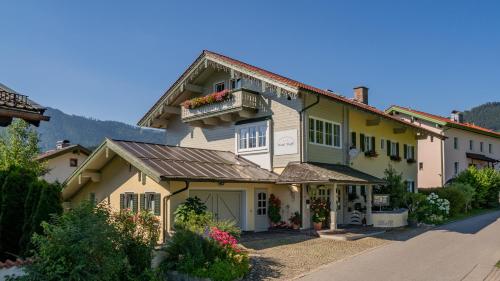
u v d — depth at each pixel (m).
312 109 20.59
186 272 10.88
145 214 11.56
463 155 39.81
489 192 32.47
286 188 20.34
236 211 19.44
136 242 10.84
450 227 21.31
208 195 18.30
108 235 9.39
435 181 36.72
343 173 19.92
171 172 15.84
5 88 9.80
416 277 11.37
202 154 20.38
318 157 20.73
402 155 29.05
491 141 45.09
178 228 12.44
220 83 23.81
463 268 12.37
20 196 12.01
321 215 19.02
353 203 23.05
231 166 19.72
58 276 8.38
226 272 10.70
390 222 20.53
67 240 8.63
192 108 23.36
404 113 38.91
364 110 21.73
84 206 9.57
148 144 19.06
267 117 21.17
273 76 19.88
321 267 12.47
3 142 26.02
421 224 21.98
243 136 22.16
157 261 11.40
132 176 18.02
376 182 20.69
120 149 16.98
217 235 11.84
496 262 13.13
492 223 22.83
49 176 34.56
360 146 24.16
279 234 18.56
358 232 18.73
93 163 18.66
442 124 36.38
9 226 11.78
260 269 12.05
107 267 8.88
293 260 13.27
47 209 11.30
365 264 12.87
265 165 20.95
